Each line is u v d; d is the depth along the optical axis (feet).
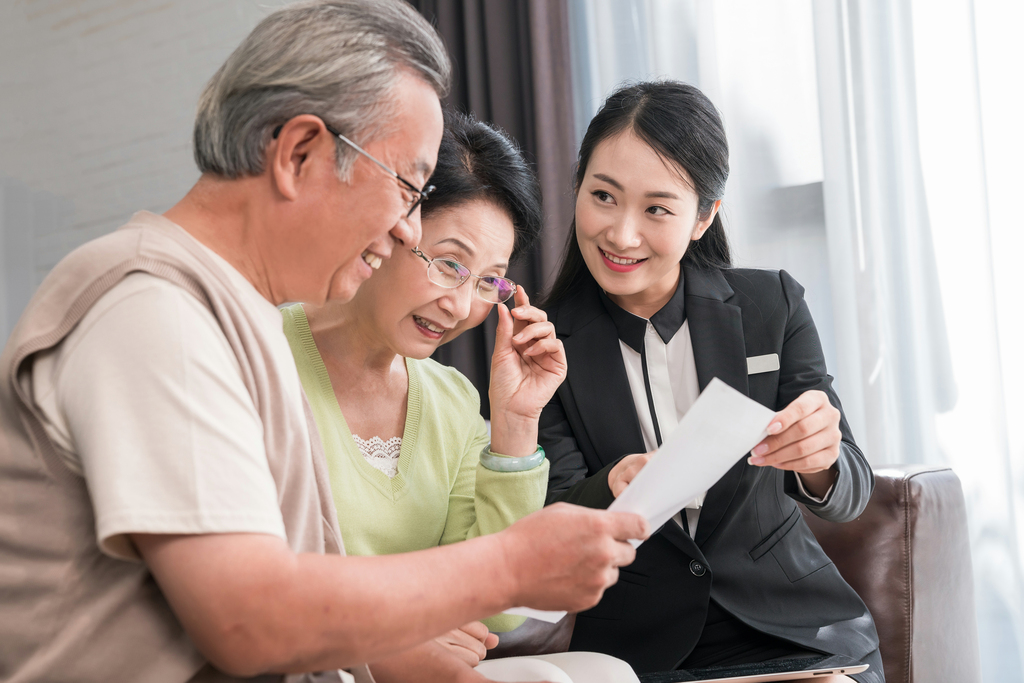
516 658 3.80
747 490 4.80
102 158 13.09
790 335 5.16
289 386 2.72
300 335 3.99
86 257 2.46
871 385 7.47
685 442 2.76
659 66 8.48
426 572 2.35
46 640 2.44
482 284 4.03
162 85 12.70
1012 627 6.91
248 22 12.05
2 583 2.46
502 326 4.21
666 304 5.12
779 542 4.95
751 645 4.73
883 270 7.53
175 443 2.18
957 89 7.27
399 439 4.17
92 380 2.25
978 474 7.14
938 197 7.34
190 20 12.49
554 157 8.79
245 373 2.50
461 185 3.81
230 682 2.48
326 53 2.60
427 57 2.81
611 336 5.13
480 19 9.53
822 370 5.11
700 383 4.98
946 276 7.30
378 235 2.76
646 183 4.55
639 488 2.77
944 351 7.30
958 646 5.59
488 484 4.09
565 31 8.84
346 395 4.06
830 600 4.92
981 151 7.12
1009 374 7.15
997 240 7.18
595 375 5.07
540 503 4.11
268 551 2.19
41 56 13.34
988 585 7.02
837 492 4.40
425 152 2.81
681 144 4.50
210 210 2.73
